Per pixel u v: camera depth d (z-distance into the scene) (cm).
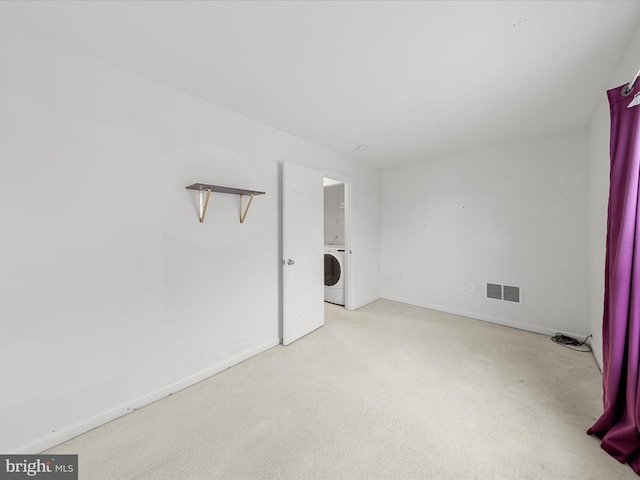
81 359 154
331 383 202
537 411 169
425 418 163
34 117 139
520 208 310
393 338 285
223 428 157
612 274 143
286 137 279
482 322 334
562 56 159
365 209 408
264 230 257
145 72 174
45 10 124
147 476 127
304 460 134
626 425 133
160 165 186
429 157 375
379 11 126
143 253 178
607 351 154
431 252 386
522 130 276
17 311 136
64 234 148
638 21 130
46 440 143
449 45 150
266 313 260
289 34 142
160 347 187
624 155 139
